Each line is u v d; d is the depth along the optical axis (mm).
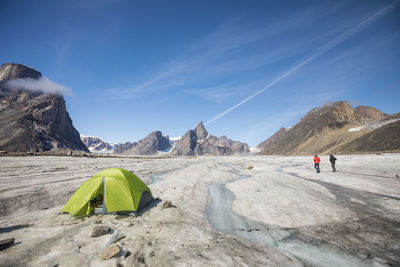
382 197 11227
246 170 30266
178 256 5000
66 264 4441
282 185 14992
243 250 5570
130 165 30266
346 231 6898
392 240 6066
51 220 7613
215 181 19516
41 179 14352
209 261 4801
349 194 12094
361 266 4836
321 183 16562
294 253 5617
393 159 37469
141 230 6750
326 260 5160
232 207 10680
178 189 14102
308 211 9047
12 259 4445
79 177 16078
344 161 40625
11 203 9312
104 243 5613
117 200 8688
